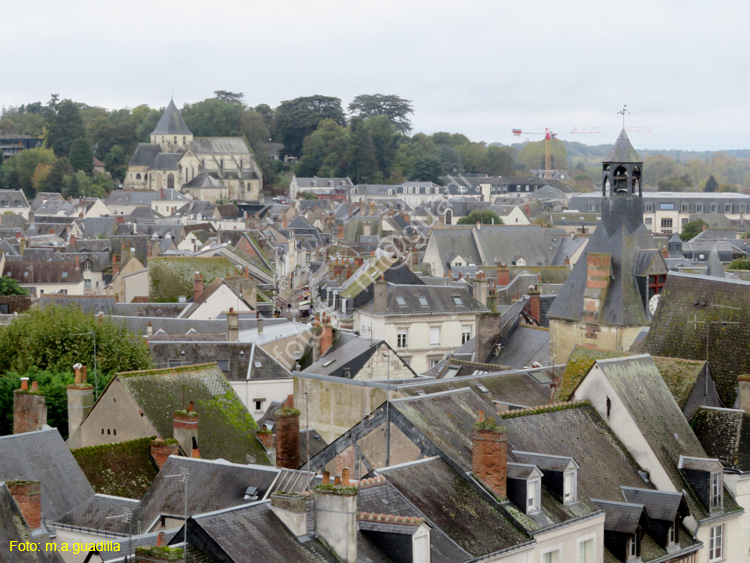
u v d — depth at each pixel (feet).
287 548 148.25
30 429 241.14
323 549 151.02
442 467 181.16
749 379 230.68
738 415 222.89
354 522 151.84
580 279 325.83
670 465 208.23
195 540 146.51
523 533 175.73
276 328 420.36
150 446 239.09
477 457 181.06
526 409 210.59
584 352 239.09
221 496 199.31
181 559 138.92
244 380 362.33
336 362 336.70
